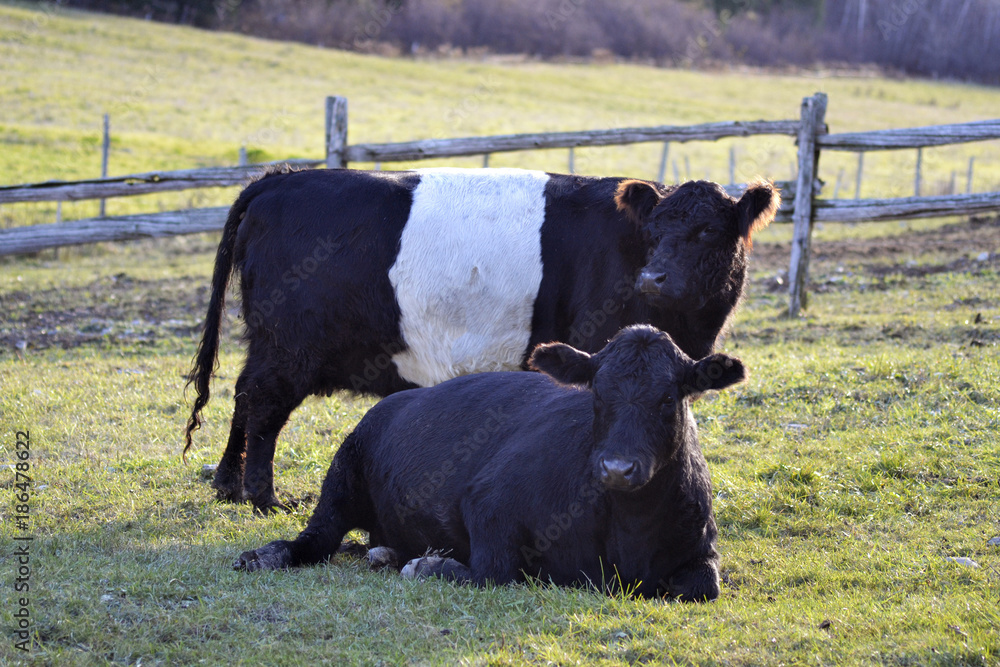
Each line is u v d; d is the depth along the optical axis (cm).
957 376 776
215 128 3481
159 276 1553
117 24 5462
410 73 5309
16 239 1130
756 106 4988
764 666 365
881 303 1162
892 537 545
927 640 383
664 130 1134
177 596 439
